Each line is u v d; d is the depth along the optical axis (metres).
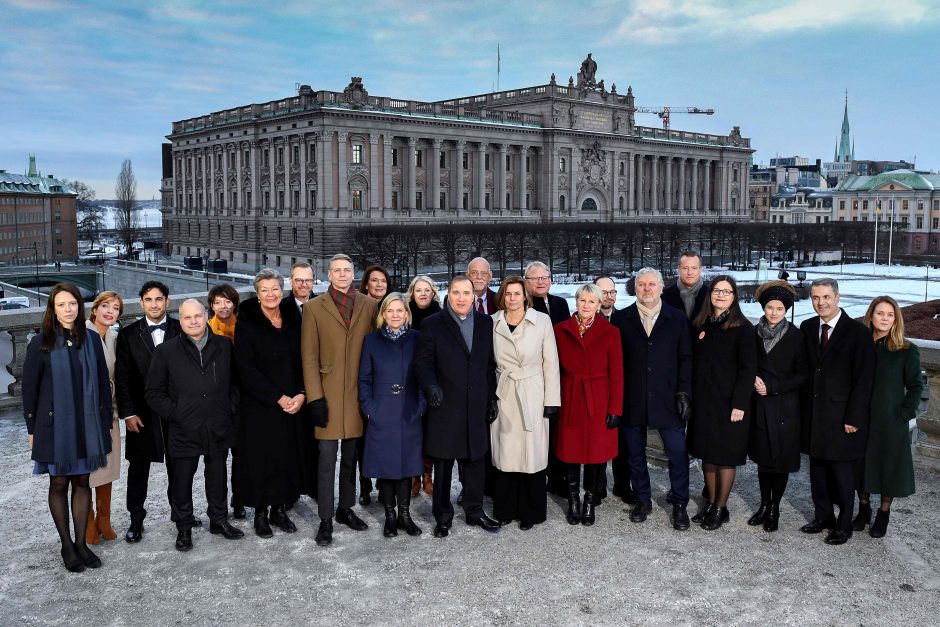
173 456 10.09
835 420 10.35
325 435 10.47
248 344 10.45
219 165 143.88
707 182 177.62
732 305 10.80
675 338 11.01
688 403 10.74
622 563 9.74
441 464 10.62
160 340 10.71
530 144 142.62
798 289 100.00
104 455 9.77
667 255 143.50
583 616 8.47
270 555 10.04
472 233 119.50
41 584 9.22
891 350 10.38
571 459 10.88
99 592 9.04
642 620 8.40
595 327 10.92
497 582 9.25
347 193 119.25
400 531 10.84
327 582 9.27
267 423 10.56
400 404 10.58
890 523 10.96
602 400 10.86
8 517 11.09
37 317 15.88
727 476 10.82
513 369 10.85
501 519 11.06
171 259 163.00
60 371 9.42
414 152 127.25
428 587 9.12
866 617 8.46
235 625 8.31
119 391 10.34
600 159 152.38
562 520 11.19
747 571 9.52
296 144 123.31
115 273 122.19
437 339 10.57
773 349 10.62
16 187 189.25
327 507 10.45
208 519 11.26
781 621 8.38
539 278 12.46
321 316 10.70
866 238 169.50
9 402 15.87
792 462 10.59
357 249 112.44
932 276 135.00
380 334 10.75
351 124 118.81
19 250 188.88
